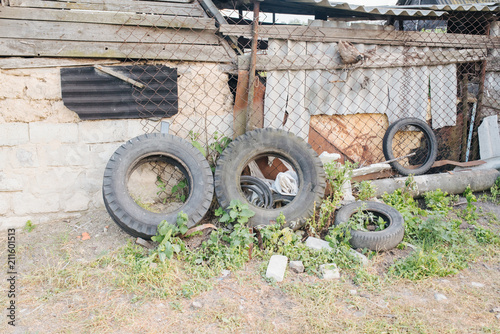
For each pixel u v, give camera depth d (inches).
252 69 163.3
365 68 182.2
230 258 127.1
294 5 181.5
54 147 151.9
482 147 201.0
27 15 142.6
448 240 136.8
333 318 101.9
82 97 149.9
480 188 185.5
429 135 188.9
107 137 157.0
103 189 135.0
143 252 132.3
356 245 135.6
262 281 119.2
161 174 164.6
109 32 151.1
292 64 171.6
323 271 122.1
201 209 142.8
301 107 177.2
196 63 164.7
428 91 194.7
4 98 143.9
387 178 182.2
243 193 153.7
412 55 187.6
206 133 169.3
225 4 199.2
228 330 96.9
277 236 134.3
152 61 158.2
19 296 109.8
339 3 165.6
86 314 102.6
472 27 206.7
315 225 147.6
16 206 150.6
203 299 109.7
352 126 189.6
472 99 203.8
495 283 118.8
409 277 120.4
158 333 95.3
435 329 96.8
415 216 151.3
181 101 163.9
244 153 153.3
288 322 100.2
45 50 145.4
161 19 155.4
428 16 188.7
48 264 124.8
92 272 121.1
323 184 152.5
